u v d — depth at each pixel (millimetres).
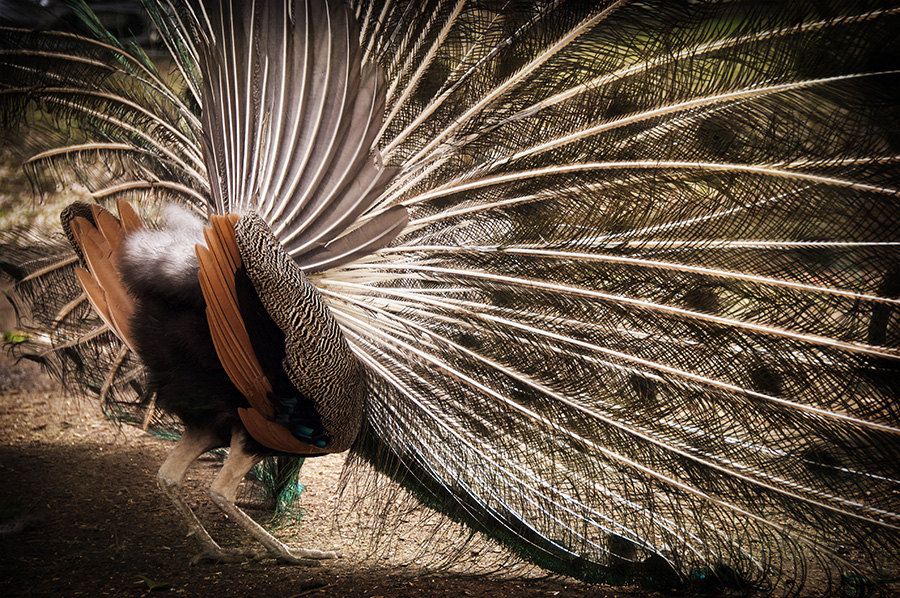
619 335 3367
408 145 3625
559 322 3436
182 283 3131
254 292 3000
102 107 4082
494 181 3508
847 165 2994
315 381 3059
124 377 4426
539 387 3449
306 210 3426
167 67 4184
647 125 3307
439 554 3854
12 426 5680
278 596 3193
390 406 3656
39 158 4141
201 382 3209
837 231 3041
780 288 3133
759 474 3193
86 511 4172
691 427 3289
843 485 3096
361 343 3580
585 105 3381
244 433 3326
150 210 4094
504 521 3539
